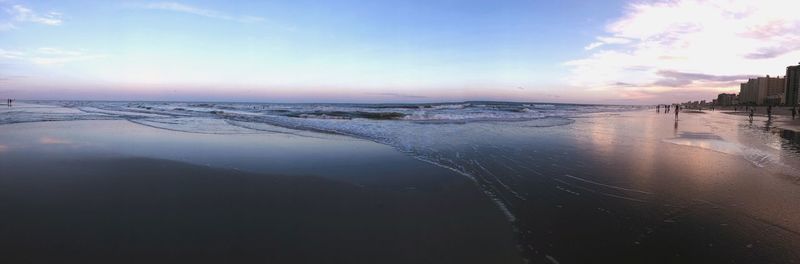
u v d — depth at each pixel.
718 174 7.70
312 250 4.07
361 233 4.54
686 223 4.89
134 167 7.86
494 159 9.38
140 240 4.19
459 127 18.70
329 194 6.09
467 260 3.94
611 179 7.25
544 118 31.20
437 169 8.14
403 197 6.01
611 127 20.55
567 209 5.47
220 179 6.91
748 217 5.11
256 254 3.94
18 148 10.49
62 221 4.69
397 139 13.28
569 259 3.97
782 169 8.27
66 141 12.23
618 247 4.23
